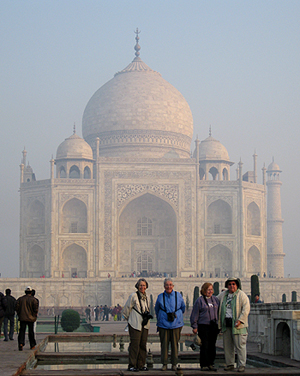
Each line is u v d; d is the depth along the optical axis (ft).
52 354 95.66
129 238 404.57
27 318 95.50
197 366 89.30
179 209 386.93
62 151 396.57
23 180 400.88
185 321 252.62
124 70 456.86
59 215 380.58
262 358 90.33
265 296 360.48
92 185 384.27
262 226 403.34
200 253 383.86
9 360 80.69
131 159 387.55
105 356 95.61
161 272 402.11
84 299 348.79
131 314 79.66
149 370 77.92
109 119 427.74
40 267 391.65
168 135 428.15
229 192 390.42
